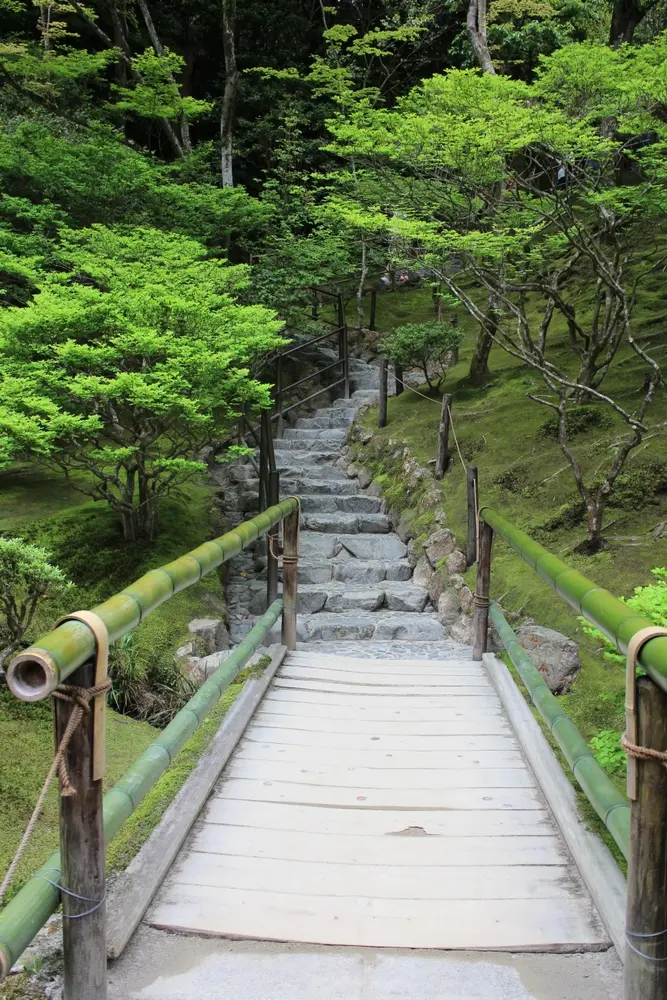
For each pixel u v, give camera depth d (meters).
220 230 8.71
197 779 2.75
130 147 9.57
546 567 2.45
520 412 7.01
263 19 13.20
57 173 7.57
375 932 1.99
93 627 1.51
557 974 1.85
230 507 7.16
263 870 2.28
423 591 5.89
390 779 2.89
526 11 11.07
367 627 5.39
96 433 5.15
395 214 6.45
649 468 5.54
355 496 7.30
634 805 1.49
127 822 2.43
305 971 1.85
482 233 5.48
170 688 4.30
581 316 8.60
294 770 2.95
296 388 9.81
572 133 4.80
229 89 9.74
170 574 2.15
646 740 1.45
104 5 11.38
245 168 13.58
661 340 7.37
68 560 5.30
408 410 8.16
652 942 1.49
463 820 2.59
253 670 4.00
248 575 6.45
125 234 7.05
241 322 5.51
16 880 2.54
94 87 12.56
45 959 1.87
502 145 5.00
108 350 4.85
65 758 1.58
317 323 10.20
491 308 6.97
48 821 2.98
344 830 2.52
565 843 2.44
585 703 3.91
